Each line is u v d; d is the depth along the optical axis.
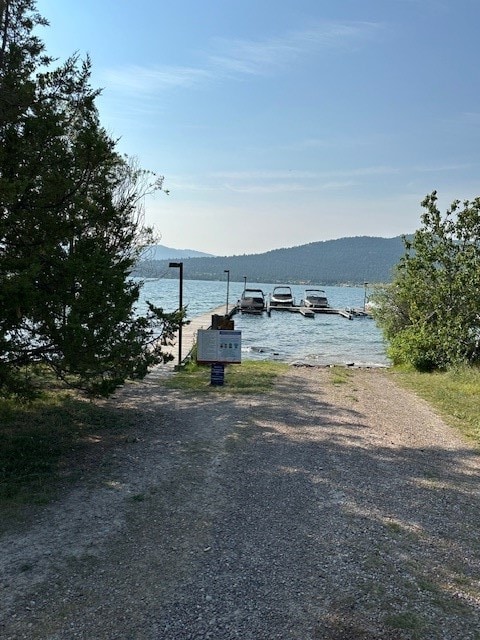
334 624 3.21
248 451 6.82
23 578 3.63
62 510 4.79
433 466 6.54
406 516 4.95
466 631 3.20
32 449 6.43
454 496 5.53
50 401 8.96
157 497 5.18
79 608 3.31
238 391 11.06
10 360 5.84
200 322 29.44
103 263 5.82
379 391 12.15
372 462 6.59
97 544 4.16
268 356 21.11
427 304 17.14
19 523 4.49
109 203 6.46
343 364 19.28
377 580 3.76
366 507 5.12
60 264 5.56
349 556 4.11
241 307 45.88
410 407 10.39
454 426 8.84
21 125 5.72
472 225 16.41
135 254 11.70
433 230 16.88
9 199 5.04
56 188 5.67
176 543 4.22
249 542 4.28
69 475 5.70
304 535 4.45
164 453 6.63
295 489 5.53
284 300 51.47
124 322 6.45
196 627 3.14
